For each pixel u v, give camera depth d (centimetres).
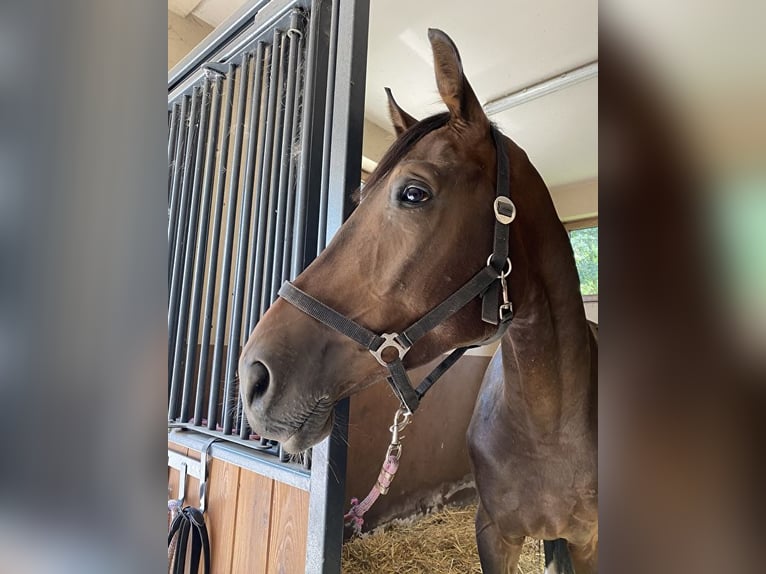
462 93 72
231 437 116
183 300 146
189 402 137
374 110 279
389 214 69
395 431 78
